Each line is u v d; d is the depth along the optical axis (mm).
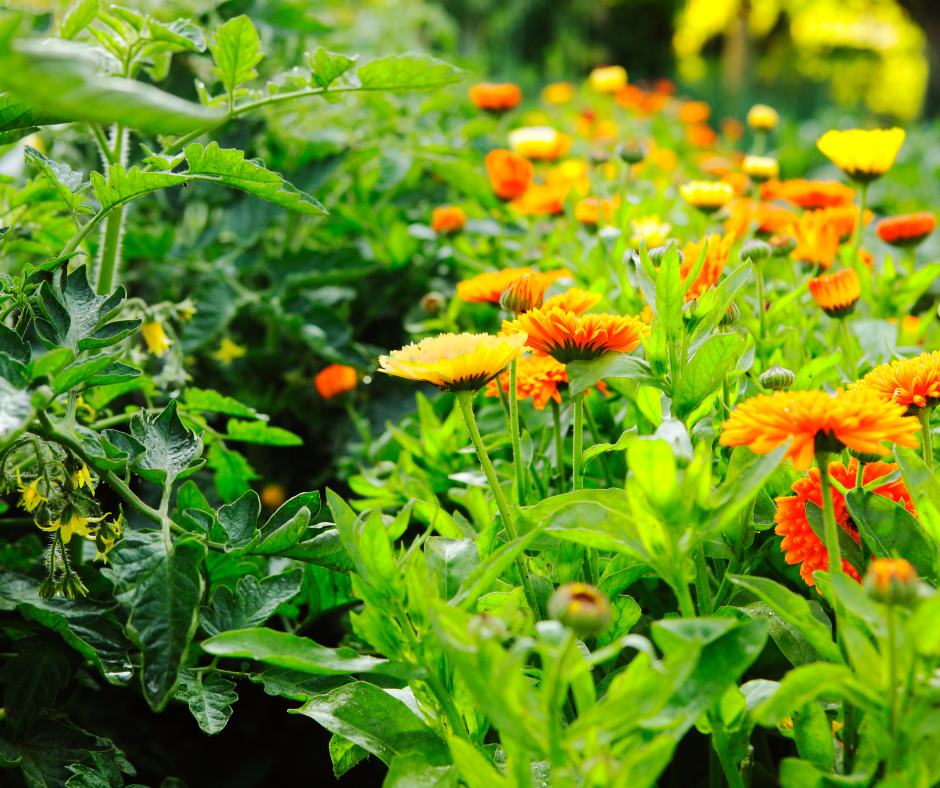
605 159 1436
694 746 859
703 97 4848
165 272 1371
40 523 819
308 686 817
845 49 7281
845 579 715
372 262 1215
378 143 1480
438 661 768
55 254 997
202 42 899
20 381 746
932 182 2518
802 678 706
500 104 1512
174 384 1141
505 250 1294
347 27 2053
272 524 831
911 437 740
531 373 905
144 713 1046
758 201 1453
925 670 712
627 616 813
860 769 719
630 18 8789
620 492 785
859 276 1069
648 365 809
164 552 777
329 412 1293
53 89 666
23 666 828
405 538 1006
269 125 1311
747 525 824
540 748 698
